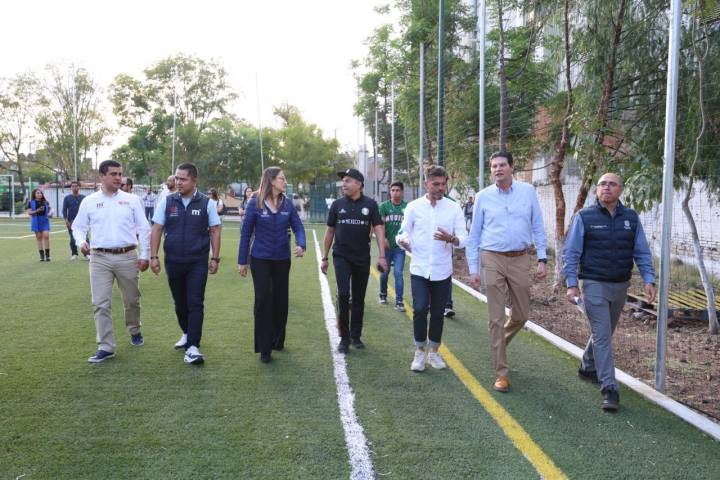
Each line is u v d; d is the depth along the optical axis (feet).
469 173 47.62
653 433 13.46
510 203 16.81
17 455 11.71
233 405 14.66
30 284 32.83
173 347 19.97
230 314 25.49
